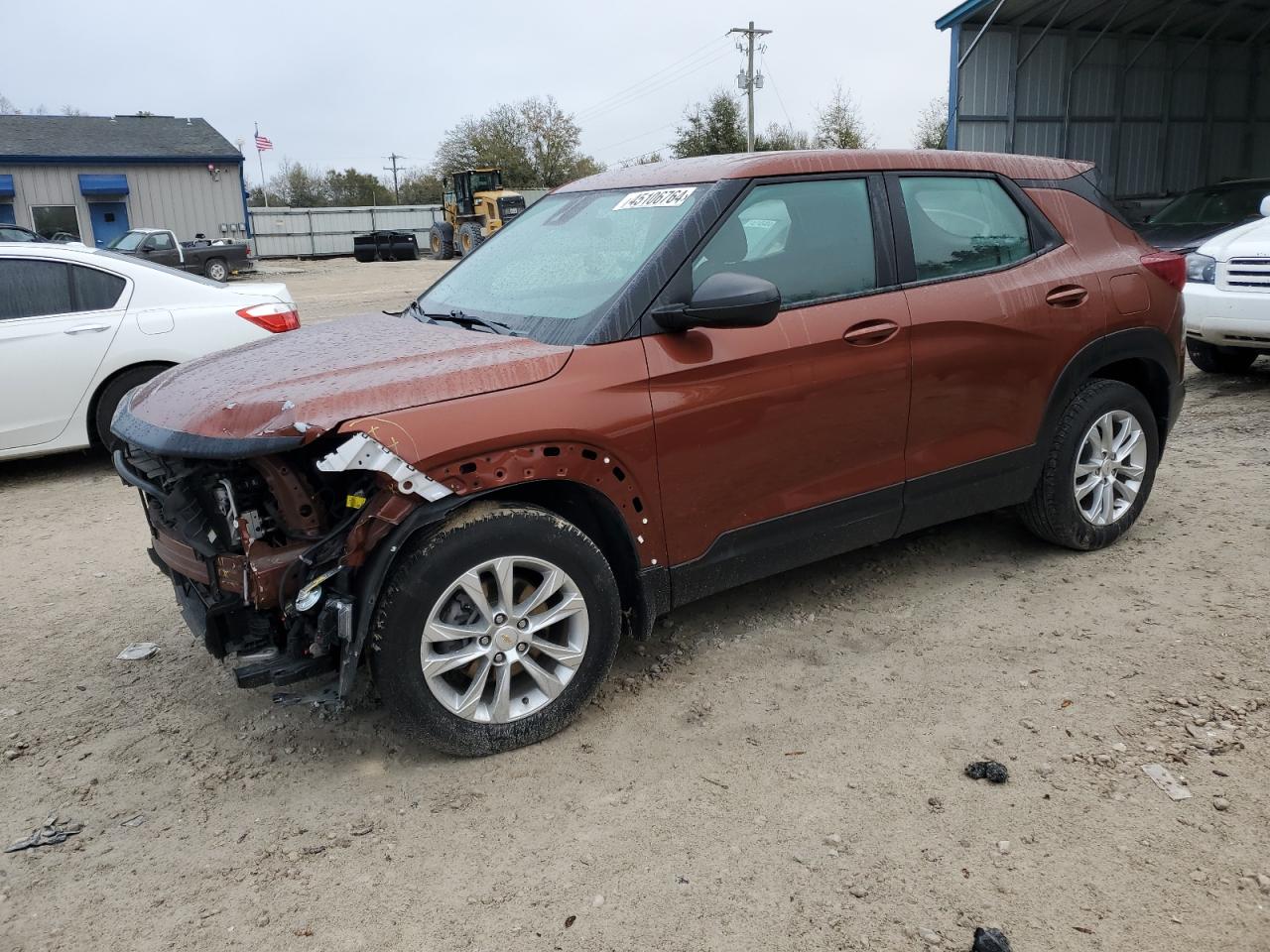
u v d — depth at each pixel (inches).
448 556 112.6
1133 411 173.0
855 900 94.8
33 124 1551.4
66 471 277.0
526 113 2672.2
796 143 1908.2
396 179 3609.7
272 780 120.1
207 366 135.8
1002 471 159.9
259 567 110.3
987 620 153.3
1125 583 163.5
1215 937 88.1
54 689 146.1
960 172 157.8
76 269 259.4
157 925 96.0
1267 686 128.8
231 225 1615.4
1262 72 960.9
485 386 114.8
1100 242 170.6
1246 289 285.6
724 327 122.4
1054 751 117.5
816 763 117.7
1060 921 90.9
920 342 145.0
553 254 147.7
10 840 110.4
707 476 130.3
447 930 93.6
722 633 153.2
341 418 106.8
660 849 103.7
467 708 118.1
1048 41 815.7
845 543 147.5
